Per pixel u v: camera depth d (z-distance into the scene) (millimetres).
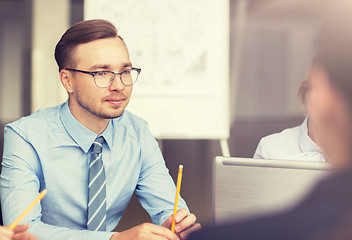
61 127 1232
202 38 2750
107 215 1281
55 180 1209
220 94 2752
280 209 400
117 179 1278
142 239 967
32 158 1192
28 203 1105
